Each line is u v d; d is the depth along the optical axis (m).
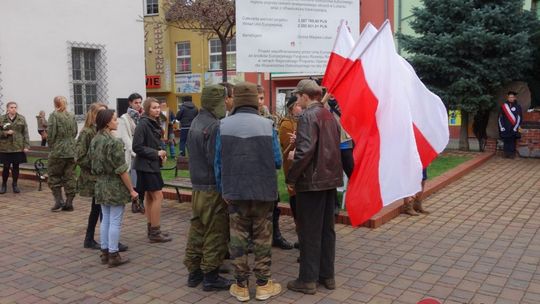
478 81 13.34
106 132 5.23
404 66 5.01
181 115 13.89
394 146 4.53
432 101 5.25
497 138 14.34
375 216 6.66
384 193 4.50
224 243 4.57
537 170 11.25
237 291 4.39
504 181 9.85
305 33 6.95
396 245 5.83
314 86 4.42
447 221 6.86
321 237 4.53
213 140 4.39
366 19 17.58
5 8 13.66
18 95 14.07
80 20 15.42
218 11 15.49
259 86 5.60
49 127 7.81
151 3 24.80
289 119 5.61
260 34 6.77
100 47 16.02
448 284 4.64
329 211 4.54
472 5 13.34
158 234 6.17
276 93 19.64
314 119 4.26
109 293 4.60
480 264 5.16
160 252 5.77
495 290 4.48
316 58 7.05
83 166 5.90
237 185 4.16
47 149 10.30
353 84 4.59
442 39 13.11
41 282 4.89
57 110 7.90
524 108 14.55
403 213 7.29
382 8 17.28
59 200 7.96
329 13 7.02
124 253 5.75
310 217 4.42
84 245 6.01
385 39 4.65
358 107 4.54
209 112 4.57
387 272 4.98
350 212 4.50
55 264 5.42
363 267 5.12
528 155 13.62
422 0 14.12
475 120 14.70
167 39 24.83
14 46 13.91
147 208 6.16
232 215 4.34
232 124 4.24
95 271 5.18
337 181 4.39
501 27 13.35
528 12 14.20
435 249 5.66
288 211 7.27
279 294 4.49
